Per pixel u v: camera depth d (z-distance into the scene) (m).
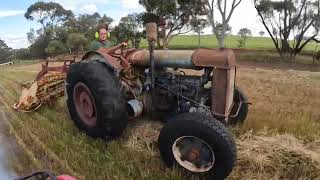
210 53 5.04
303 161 4.75
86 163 4.93
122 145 5.48
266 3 39.56
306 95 9.84
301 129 6.05
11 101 9.59
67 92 5.87
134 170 4.72
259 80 13.70
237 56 39.03
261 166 4.73
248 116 6.76
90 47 6.88
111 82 5.24
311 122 6.64
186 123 4.45
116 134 5.41
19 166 4.98
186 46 53.62
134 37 43.03
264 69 23.12
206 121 4.38
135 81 5.75
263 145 5.13
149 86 5.57
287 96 9.64
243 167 4.82
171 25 44.50
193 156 4.56
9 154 5.43
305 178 4.54
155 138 5.46
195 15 44.16
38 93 7.81
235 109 6.12
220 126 4.36
